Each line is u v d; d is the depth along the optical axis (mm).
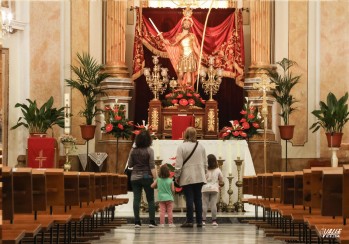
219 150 16703
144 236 11430
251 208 16688
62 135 18812
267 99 20594
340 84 20859
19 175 6281
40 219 6973
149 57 21266
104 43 21250
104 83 20859
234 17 21281
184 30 20797
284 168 20953
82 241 10336
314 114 19406
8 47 20062
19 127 20203
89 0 20875
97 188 11586
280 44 21266
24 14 20359
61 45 20484
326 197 6664
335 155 19094
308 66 21047
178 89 20188
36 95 20328
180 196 16594
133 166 13133
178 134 18391
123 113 18469
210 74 20000
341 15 20875
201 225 13328
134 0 22250
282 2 21328
